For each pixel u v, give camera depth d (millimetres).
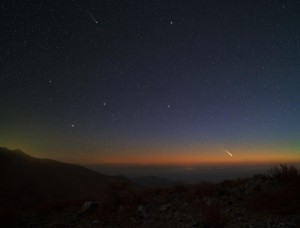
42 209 15055
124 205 13094
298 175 12148
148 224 10297
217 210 9953
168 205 12133
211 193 12477
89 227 11023
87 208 13516
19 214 14805
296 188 10539
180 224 9766
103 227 10812
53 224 12102
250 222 8812
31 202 53156
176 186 14641
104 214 12219
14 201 53531
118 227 10625
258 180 13039
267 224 8422
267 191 11219
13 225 12828
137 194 14344
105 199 14242
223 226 8852
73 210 14234
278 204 9578
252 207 9859
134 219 11234
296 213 9016
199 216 10195
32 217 13898
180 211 11211
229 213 9883
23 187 62906
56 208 15016
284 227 7980
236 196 11695
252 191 11812
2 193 57594
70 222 12133
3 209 15805
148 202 13125
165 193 13961
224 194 12297
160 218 10867
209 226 9008
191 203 11906
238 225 8734
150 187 16172
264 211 9523
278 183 12047
